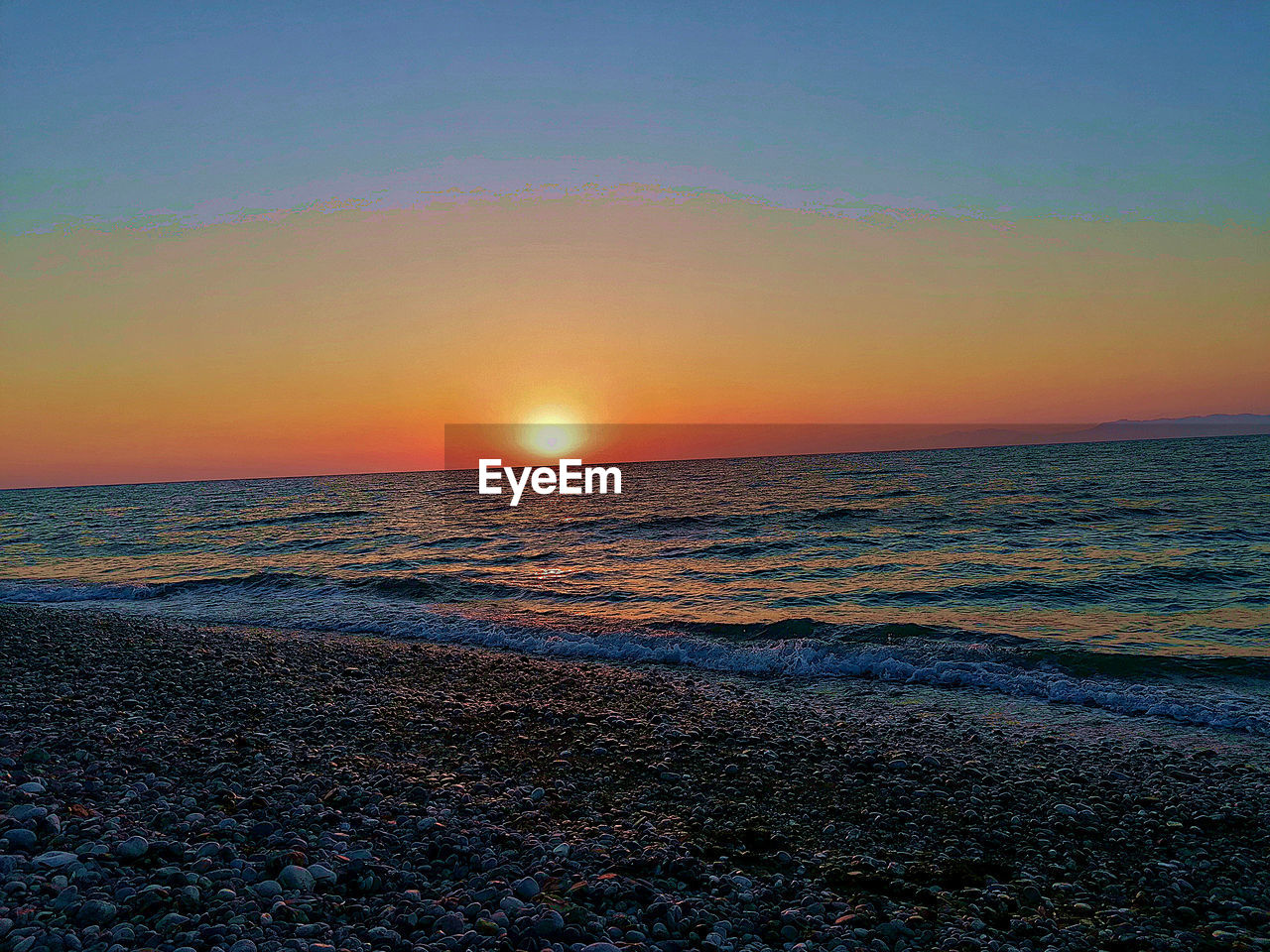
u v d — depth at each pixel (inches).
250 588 989.2
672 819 301.6
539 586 964.6
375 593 937.5
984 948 213.6
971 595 833.5
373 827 270.1
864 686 536.1
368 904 216.2
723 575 1019.9
